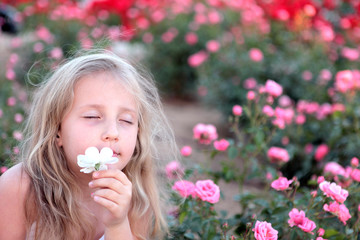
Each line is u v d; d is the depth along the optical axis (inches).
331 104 203.9
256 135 122.2
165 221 88.4
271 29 265.3
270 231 75.7
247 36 245.6
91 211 74.5
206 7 296.5
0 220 69.7
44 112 71.2
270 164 166.6
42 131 71.6
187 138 204.8
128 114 70.4
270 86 128.1
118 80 70.3
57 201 71.0
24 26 271.9
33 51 233.6
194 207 93.0
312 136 171.0
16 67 229.5
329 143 158.2
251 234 83.5
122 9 294.0
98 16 297.0
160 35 289.1
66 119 68.7
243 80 217.3
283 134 170.9
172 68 284.4
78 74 69.6
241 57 225.8
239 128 210.4
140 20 269.4
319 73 216.4
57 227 70.4
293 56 232.2
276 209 92.4
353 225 94.4
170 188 99.6
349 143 153.6
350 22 279.7
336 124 160.6
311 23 274.7
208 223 90.2
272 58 228.2
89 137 66.7
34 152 71.6
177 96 292.0
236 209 129.3
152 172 84.4
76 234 71.9
